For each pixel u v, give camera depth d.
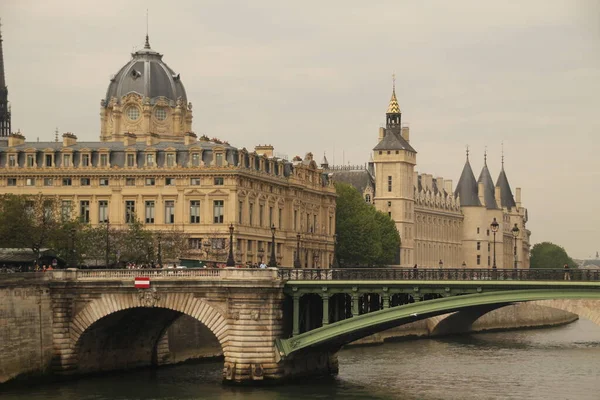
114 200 181.75
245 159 184.38
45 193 182.75
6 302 115.25
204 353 144.50
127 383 120.56
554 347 177.25
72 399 110.31
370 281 114.19
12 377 115.88
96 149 183.12
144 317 129.00
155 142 188.62
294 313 117.19
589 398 116.12
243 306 116.50
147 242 166.00
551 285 108.44
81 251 157.50
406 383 125.69
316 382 123.38
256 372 116.38
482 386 124.62
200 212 180.62
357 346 171.62
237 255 180.12
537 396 117.44
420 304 112.69
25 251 145.38
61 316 121.69
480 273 112.88
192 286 117.94
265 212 192.88
